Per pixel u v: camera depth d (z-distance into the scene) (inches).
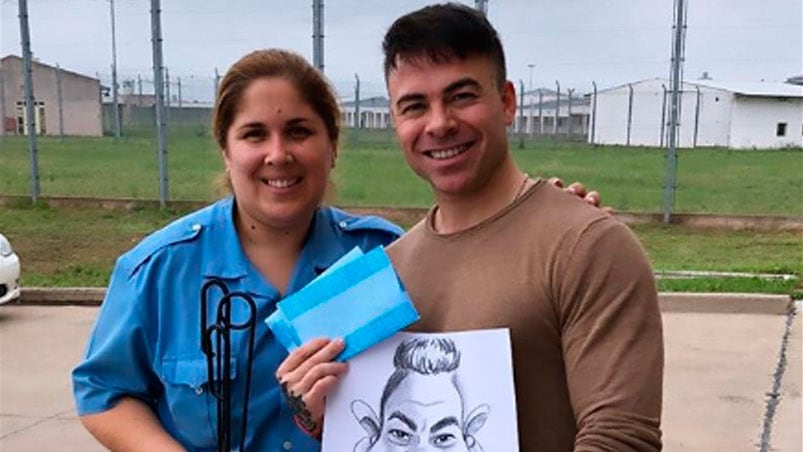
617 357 58.6
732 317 296.0
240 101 76.5
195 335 77.9
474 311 64.3
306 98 77.3
